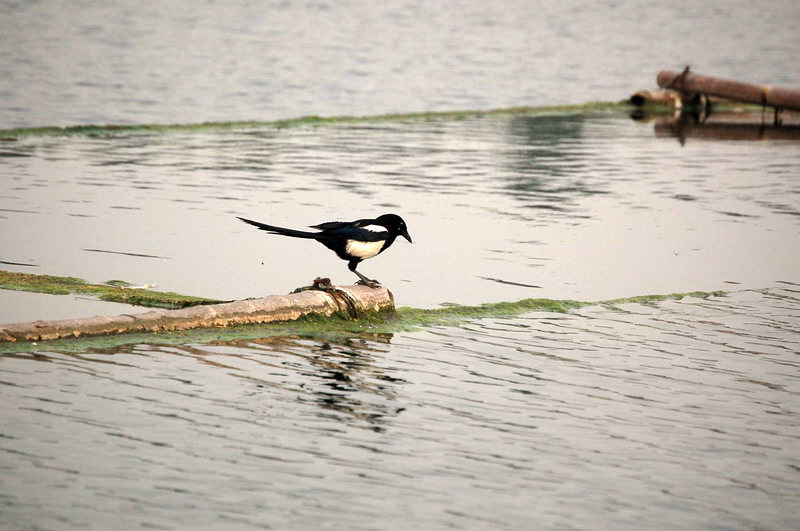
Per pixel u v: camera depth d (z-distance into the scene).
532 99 41.94
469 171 26.19
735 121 37.81
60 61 44.75
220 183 23.44
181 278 15.91
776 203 23.31
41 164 24.72
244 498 8.77
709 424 11.05
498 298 15.73
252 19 62.34
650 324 14.74
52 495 8.58
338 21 63.00
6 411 10.11
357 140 30.67
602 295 16.16
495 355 13.03
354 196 22.59
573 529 8.64
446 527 8.52
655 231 20.47
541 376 12.30
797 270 18.00
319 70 46.06
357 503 8.81
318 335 13.41
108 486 8.80
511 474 9.56
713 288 16.77
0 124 31.52
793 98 36.84
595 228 20.58
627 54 56.09
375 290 14.39
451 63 50.12
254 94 39.78
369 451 9.85
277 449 9.75
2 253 16.69
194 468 9.23
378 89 42.31
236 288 15.55
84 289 14.71
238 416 10.46
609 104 40.75
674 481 9.64
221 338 12.96
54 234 18.12
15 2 62.81
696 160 28.92
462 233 19.75
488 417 10.90
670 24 69.56
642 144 31.62
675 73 40.28
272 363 12.16
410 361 12.60
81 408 10.34
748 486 9.62
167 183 23.16
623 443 10.43
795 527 8.89
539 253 18.55
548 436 10.49
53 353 11.88
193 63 46.31
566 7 75.38
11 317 13.09
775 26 70.62
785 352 13.65
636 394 11.85
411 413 10.88
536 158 28.55
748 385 12.33
